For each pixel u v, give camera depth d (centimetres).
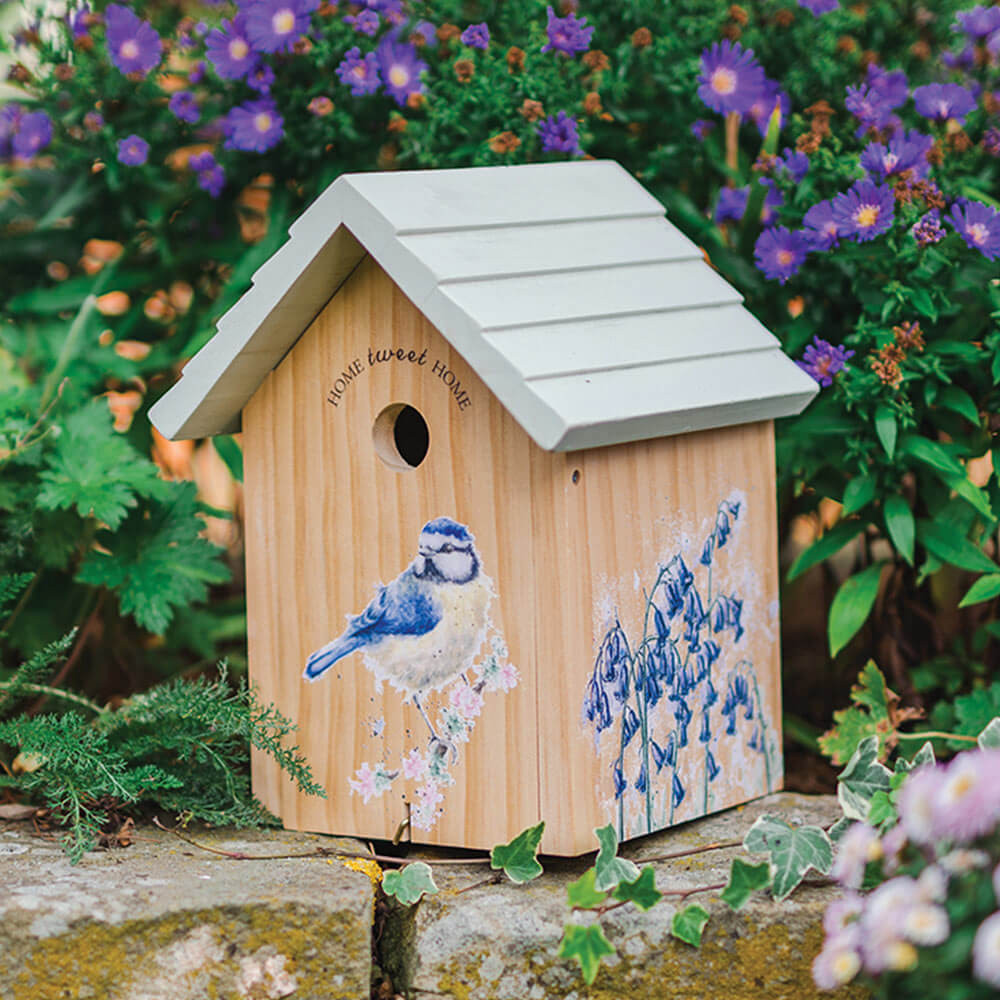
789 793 259
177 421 236
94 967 199
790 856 206
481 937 206
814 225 270
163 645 338
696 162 314
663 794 230
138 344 351
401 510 225
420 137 303
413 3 313
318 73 308
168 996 200
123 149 307
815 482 289
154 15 326
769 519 252
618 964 204
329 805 237
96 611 318
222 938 201
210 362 230
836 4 299
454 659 221
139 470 289
